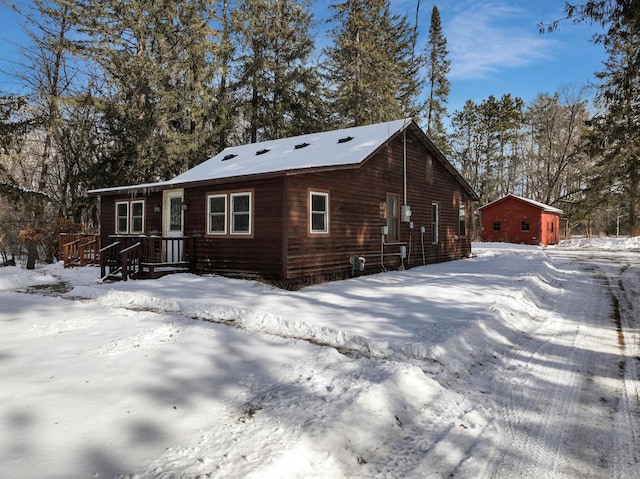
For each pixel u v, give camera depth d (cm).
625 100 1833
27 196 1573
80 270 1355
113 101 2020
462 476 268
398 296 820
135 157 2011
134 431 293
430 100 3403
